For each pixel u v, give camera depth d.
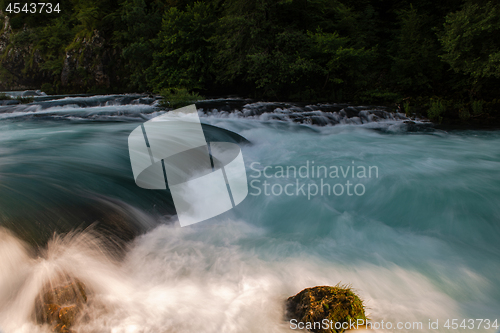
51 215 3.65
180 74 19.42
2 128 9.66
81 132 8.77
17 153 6.30
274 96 19.05
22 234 3.20
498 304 3.10
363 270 3.54
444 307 2.99
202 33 19.19
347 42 18.50
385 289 3.23
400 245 4.14
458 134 11.10
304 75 18.19
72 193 4.27
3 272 2.79
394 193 5.65
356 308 2.56
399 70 17.14
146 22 23.25
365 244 4.14
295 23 19.11
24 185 4.32
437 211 5.07
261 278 3.29
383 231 4.48
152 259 3.54
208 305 2.84
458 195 5.53
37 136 8.15
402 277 3.46
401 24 18.66
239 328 2.56
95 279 2.94
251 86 20.31
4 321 2.46
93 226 3.66
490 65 12.46
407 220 4.89
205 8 19.56
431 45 16.11
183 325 2.58
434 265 3.70
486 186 5.86
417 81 16.34
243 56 17.98
